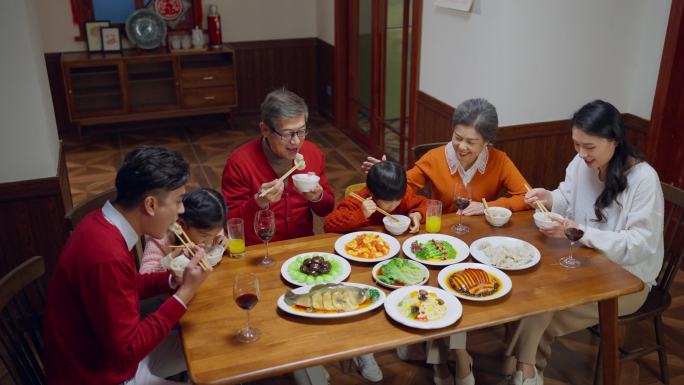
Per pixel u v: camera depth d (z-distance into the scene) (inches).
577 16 133.6
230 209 92.4
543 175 148.2
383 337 65.1
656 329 97.2
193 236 76.1
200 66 237.8
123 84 226.5
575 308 86.4
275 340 64.4
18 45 103.6
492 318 68.2
